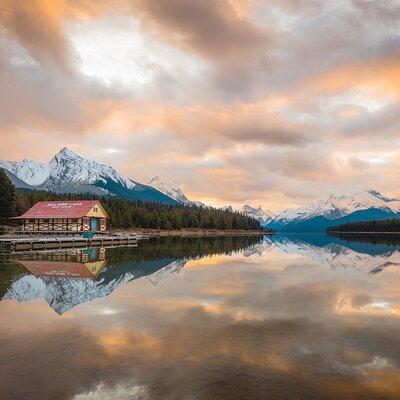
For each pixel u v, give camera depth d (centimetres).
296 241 11044
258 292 2112
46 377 933
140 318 1505
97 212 8806
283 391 865
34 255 4353
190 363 1023
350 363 1036
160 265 3438
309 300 1895
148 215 12888
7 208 8469
